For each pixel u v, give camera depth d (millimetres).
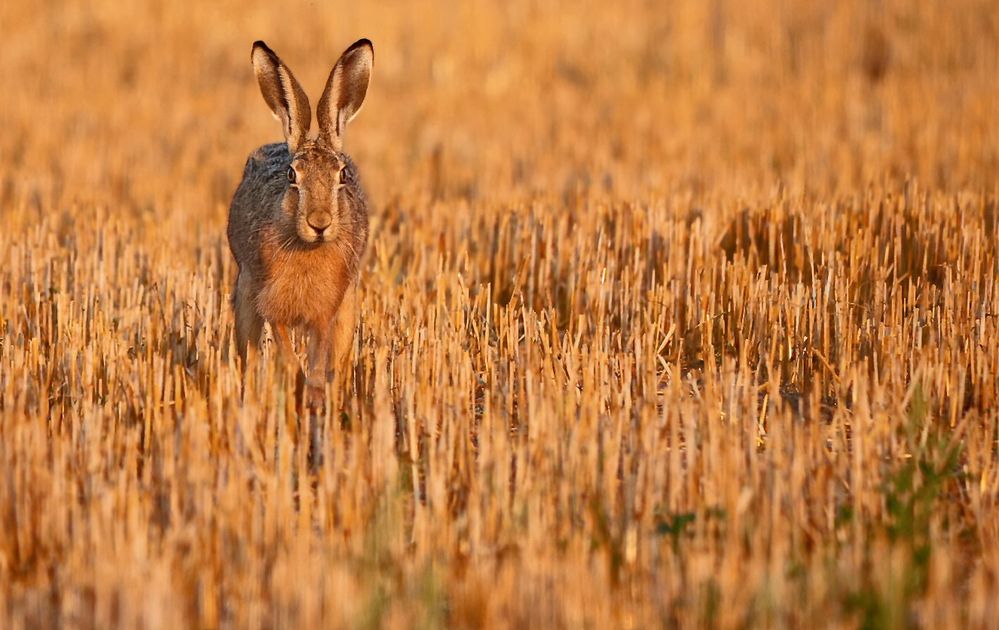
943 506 12969
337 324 17375
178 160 36125
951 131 35531
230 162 35875
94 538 11680
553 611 10633
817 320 18188
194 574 11555
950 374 16078
